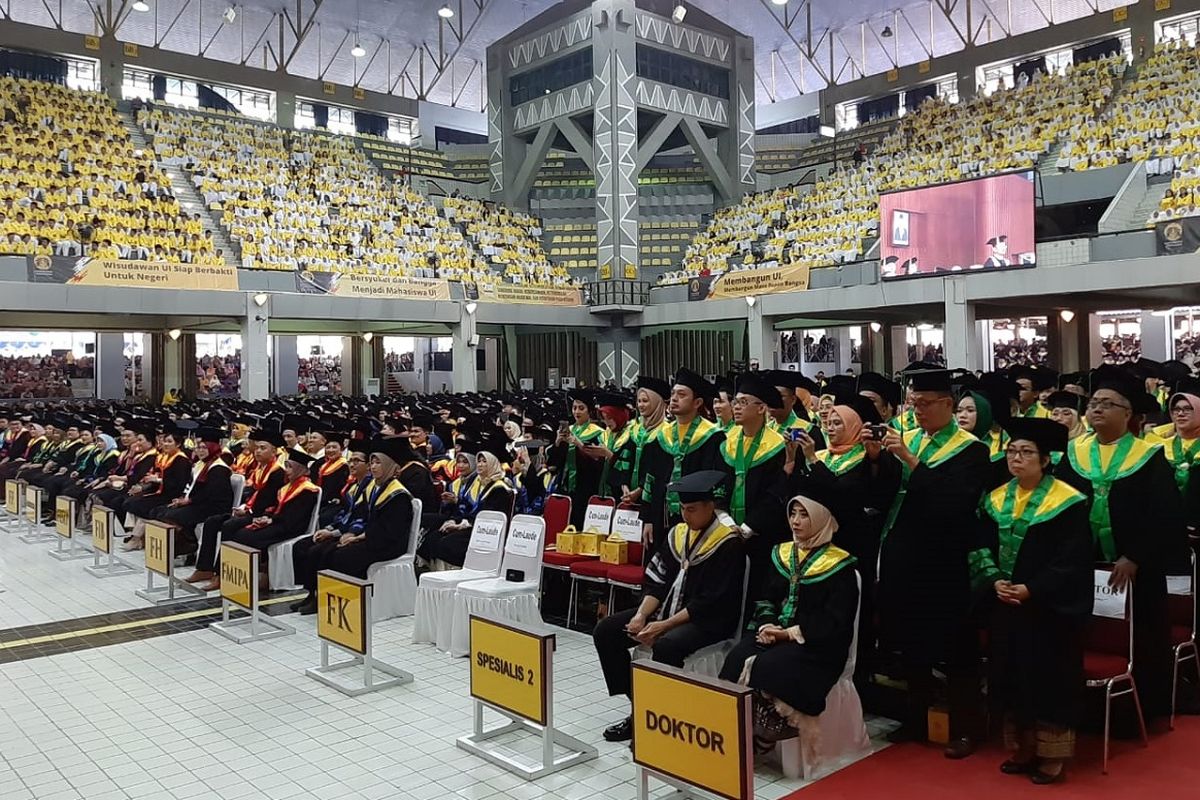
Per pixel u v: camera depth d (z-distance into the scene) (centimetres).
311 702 631
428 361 3500
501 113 3462
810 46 3950
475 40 4081
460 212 3266
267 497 1002
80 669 710
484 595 710
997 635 481
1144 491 504
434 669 701
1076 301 2188
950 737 513
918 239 2102
